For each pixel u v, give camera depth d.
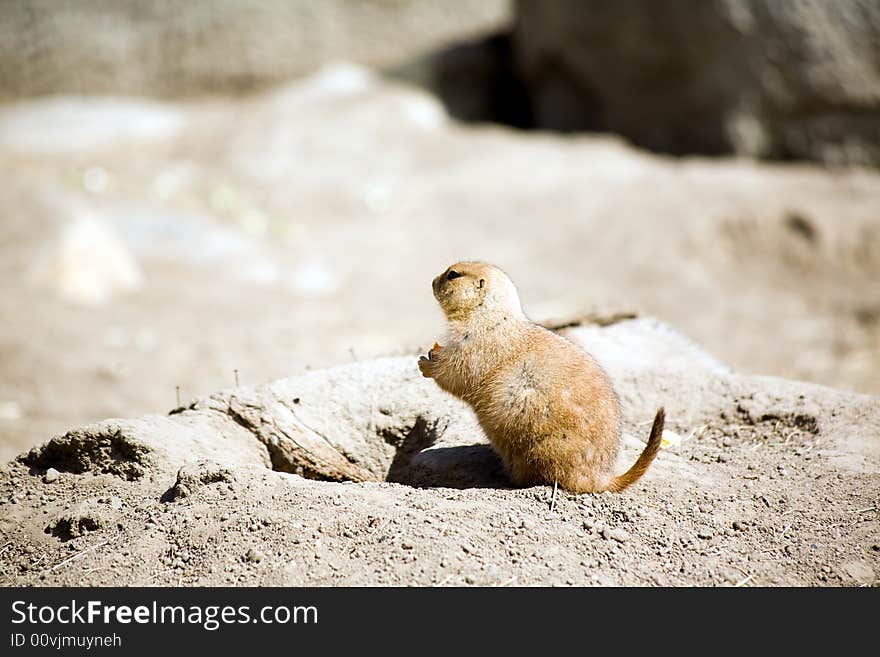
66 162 38.66
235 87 48.25
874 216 32.91
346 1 49.44
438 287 10.23
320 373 12.18
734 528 9.33
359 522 8.94
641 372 12.76
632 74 41.19
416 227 34.53
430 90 45.38
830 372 23.11
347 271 31.11
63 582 8.69
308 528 8.88
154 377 22.19
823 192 34.91
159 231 32.22
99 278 28.45
